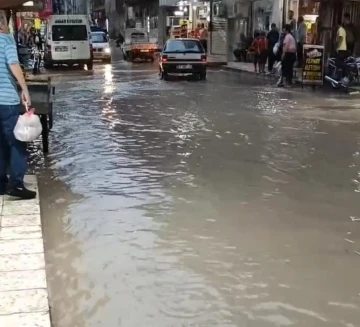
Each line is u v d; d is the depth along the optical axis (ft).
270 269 15.99
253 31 108.58
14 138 20.63
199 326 13.03
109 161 28.45
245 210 20.93
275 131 36.63
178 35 147.23
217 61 106.73
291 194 22.99
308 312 13.71
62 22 95.91
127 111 46.01
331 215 20.48
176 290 14.75
